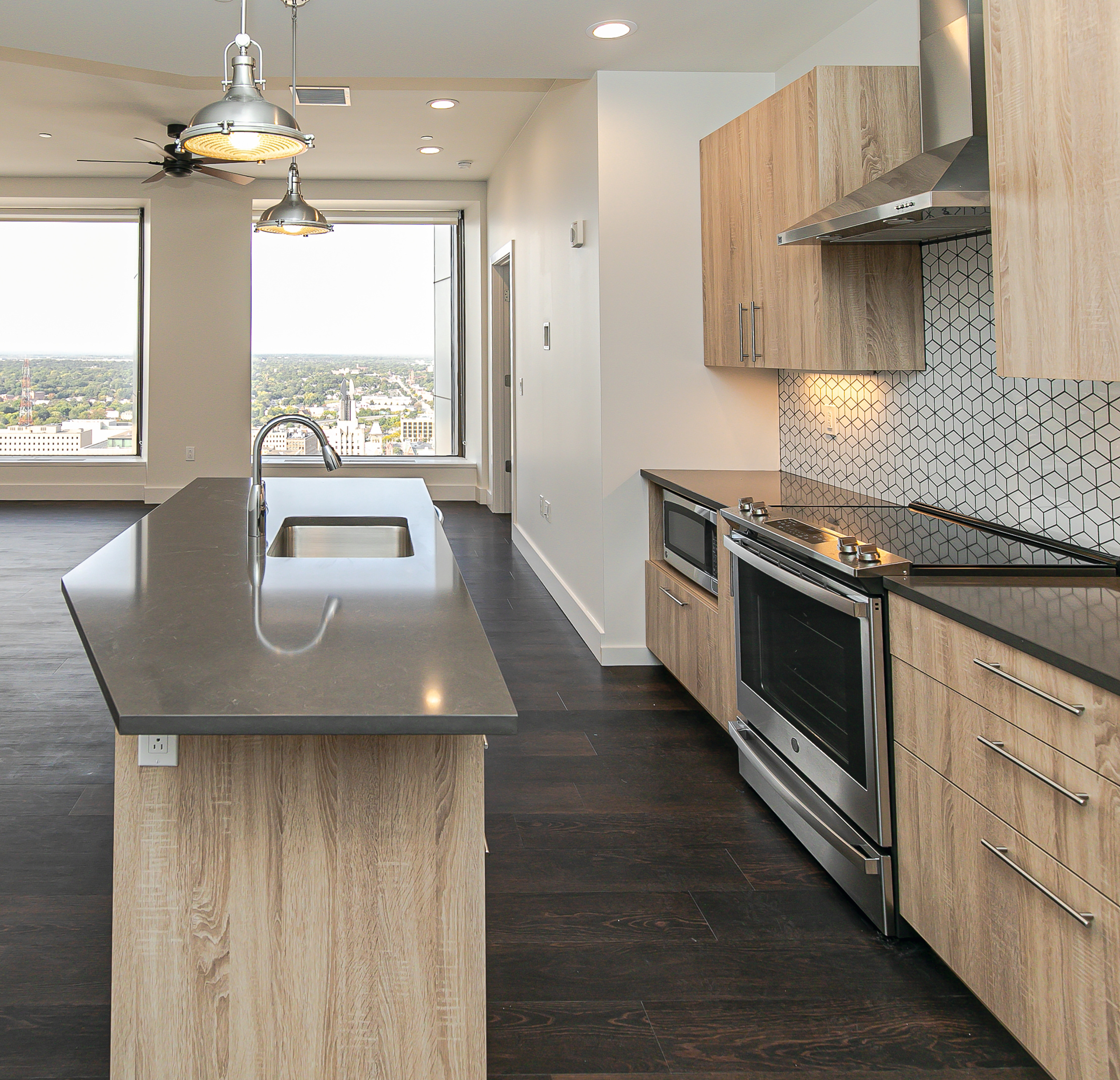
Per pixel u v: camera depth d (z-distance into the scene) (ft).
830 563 7.43
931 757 6.43
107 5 10.92
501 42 12.26
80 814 9.34
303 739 5.03
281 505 11.13
